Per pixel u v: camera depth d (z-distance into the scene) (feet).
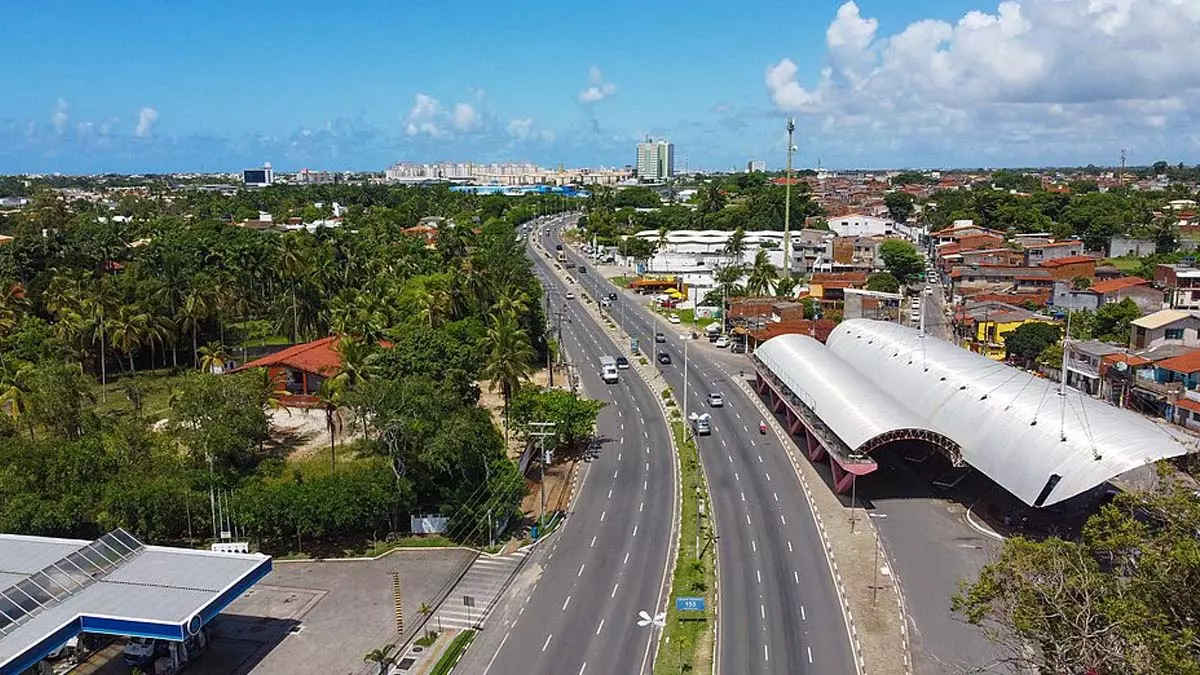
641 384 440.86
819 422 314.55
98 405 375.25
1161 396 349.61
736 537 254.27
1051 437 242.78
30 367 332.39
